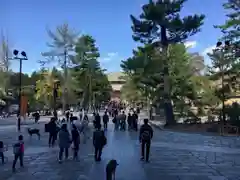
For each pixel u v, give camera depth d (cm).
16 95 6588
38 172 1196
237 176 1139
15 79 6456
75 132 1452
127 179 1083
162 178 1100
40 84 6475
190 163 1381
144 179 1085
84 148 1820
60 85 6006
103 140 1427
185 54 3578
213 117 3362
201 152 1700
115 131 2906
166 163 1373
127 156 1547
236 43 3147
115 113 3822
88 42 6356
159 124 3794
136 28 3341
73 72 5888
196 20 3200
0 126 3428
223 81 3180
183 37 3394
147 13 3191
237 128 2727
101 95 7506
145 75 3456
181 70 3453
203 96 3400
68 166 1305
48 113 5784
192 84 3469
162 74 3422
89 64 6366
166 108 3419
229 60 3130
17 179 1088
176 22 3191
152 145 1972
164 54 3450
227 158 1516
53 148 1816
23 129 3114
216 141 2202
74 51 5653
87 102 6681
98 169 1240
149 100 4850
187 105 3497
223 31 3177
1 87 6116
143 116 5747
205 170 1240
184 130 3006
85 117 2464
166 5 3294
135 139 2261
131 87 5562
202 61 3553
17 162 1400
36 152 1673
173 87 3450
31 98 6494
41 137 2389
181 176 1133
